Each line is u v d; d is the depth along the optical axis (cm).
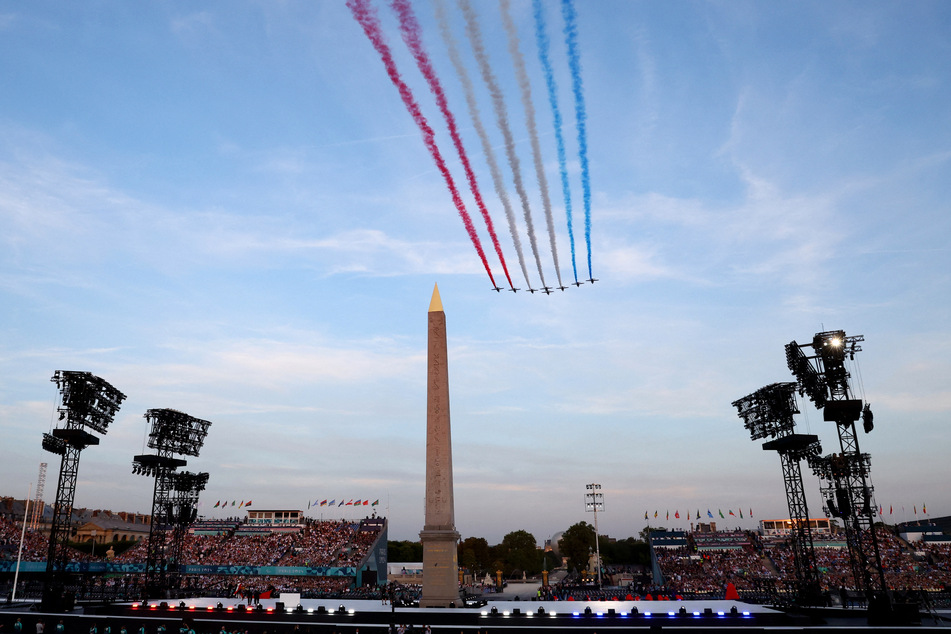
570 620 5134
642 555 15988
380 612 5391
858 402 5403
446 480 5878
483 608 5597
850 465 5403
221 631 5000
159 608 5834
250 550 10956
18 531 10144
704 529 14038
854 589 8312
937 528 12594
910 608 4806
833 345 5581
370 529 11606
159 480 7700
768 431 6850
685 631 4847
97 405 6694
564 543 15562
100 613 5847
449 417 5984
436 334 6094
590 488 10119
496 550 17375
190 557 10812
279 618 5525
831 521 13088
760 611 5256
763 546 11475
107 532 15875
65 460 6412
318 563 10319
